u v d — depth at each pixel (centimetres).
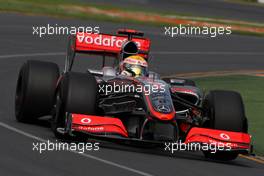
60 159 3538
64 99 4012
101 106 4300
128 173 3362
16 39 9844
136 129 4006
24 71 4669
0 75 7212
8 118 4869
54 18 12281
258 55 11362
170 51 10550
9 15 11975
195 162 3938
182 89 4428
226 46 11838
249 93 7556
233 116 4112
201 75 8750
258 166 4150
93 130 3856
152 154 4025
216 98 4172
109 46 5025
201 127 4281
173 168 3628
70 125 3850
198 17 15200
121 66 4456
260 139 5212
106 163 3538
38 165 3366
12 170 3222
